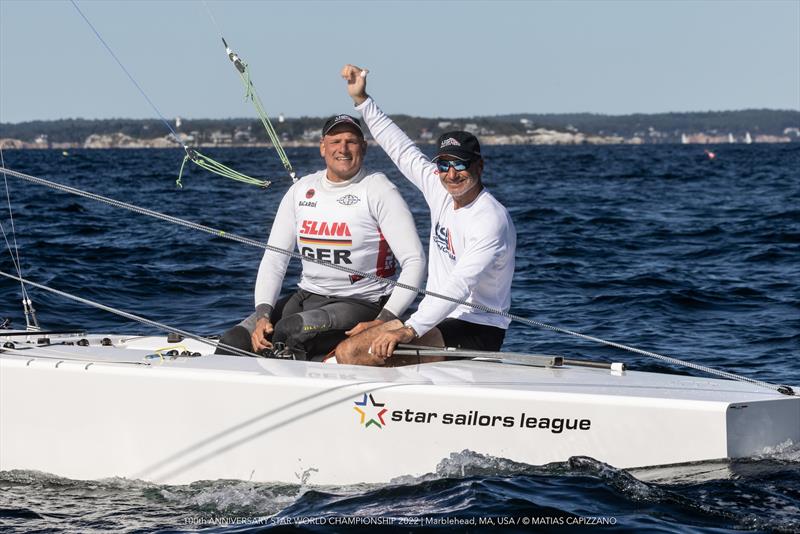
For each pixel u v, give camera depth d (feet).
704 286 104.12
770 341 77.77
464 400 40.04
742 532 35.32
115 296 94.43
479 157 45.42
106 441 41.86
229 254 124.57
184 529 37.17
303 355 46.57
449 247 47.24
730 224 176.96
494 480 39.55
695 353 73.72
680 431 39.60
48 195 231.30
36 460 42.60
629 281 107.76
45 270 106.93
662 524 35.78
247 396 40.75
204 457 41.11
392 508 37.60
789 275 113.19
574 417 39.86
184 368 41.73
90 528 37.47
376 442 40.42
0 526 37.63
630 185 335.67
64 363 42.29
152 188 308.81
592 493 38.19
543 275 112.37
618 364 44.37
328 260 48.14
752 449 40.16
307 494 39.75
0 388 42.75
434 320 44.24
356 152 46.96
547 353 72.64
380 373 42.22
